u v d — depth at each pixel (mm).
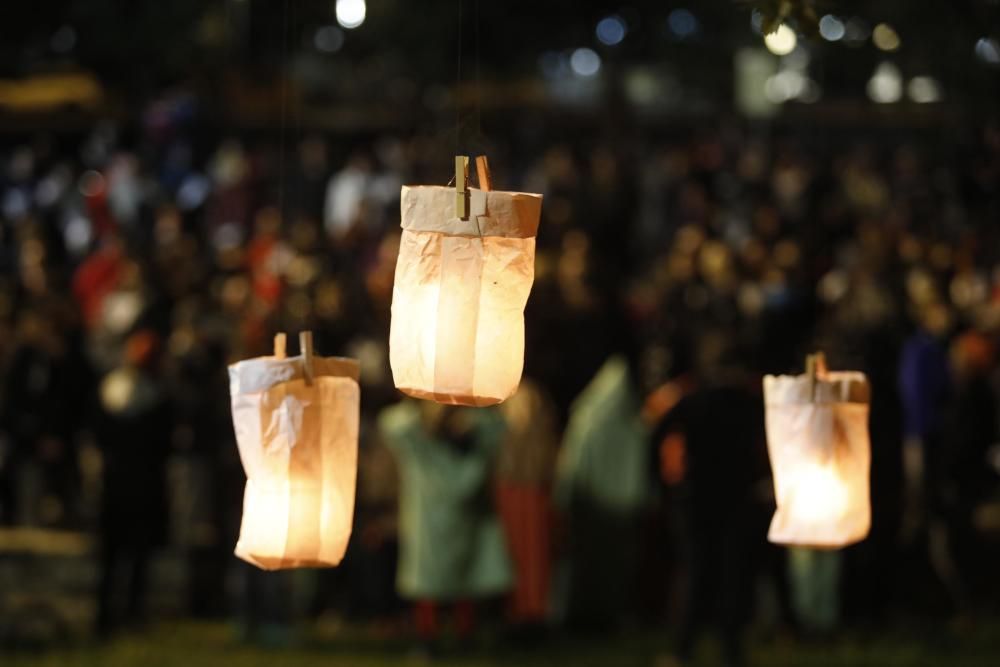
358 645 21578
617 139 42500
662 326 25359
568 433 23297
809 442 8227
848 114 41688
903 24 20781
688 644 19859
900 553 23344
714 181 37062
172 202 36625
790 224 32875
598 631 22547
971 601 23344
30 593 23438
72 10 45312
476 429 21016
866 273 23938
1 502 24938
